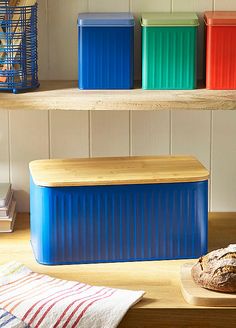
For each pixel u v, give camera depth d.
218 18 2.40
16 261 2.33
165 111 2.66
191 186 2.34
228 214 2.72
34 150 2.69
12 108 2.37
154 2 2.58
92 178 2.31
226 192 2.73
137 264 2.34
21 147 2.68
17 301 2.07
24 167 2.70
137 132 2.68
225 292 2.10
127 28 2.42
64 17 2.59
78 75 2.50
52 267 2.33
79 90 2.46
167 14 2.52
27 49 2.48
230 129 2.68
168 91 2.44
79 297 2.09
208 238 2.51
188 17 2.44
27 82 2.46
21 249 2.45
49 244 2.33
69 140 2.68
